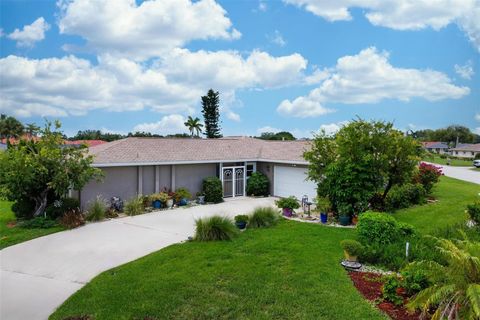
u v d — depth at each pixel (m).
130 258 11.58
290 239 13.17
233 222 14.95
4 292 8.99
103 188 20.08
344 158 16.86
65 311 7.76
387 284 7.92
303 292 8.38
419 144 18.34
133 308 7.75
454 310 6.19
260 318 7.22
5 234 14.59
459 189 27.47
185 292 8.52
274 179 25.67
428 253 10.14
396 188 19.83
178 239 13.86
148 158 21.34
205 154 24.31
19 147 17.19
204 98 65.19
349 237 13.48
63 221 16.03
